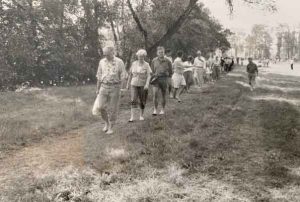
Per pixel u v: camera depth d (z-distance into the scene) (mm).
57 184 6934
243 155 8586
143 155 8484
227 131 10656
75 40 34094
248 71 22094
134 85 11672
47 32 31484
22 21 30484
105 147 9109
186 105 15055
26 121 12070
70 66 32969
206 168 7723
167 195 6477
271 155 8586
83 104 16031
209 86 23484
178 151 8625
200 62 22047
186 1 28438
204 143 9281
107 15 33438
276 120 12273
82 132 11094
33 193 6605
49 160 8414
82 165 8031
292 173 7504
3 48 28359
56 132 10977
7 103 16047
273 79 33125
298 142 9648
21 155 8797
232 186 6859
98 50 35406
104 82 10156
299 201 6262
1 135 10016
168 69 12672
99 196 6418
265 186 6883
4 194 6539
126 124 11438
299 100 17672
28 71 30281
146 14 29047
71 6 33375
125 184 6926
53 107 15062
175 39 45344
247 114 13359
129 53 31984
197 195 6461
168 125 11102
